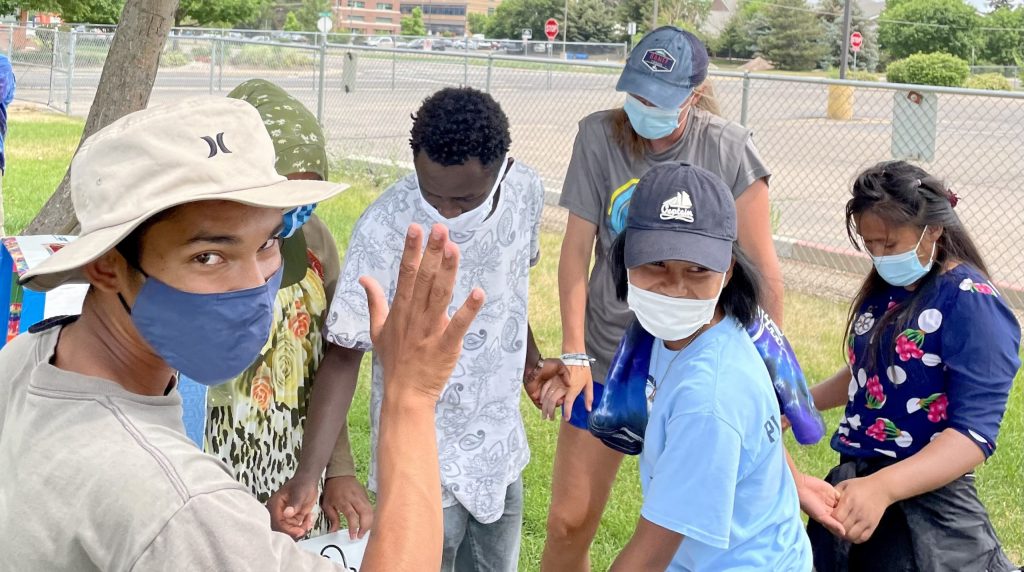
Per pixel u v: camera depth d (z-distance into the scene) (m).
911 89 7.75
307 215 1.84
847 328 3.03
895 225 2.70
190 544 1.28
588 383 3.32
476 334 2.90
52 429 1.39
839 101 20.22
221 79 16.67
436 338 1.54
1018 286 8.26
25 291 2.64
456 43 53.03
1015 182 13.42
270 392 2.70
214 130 1.45
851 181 3.30
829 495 2.74
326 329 2.70
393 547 1.47
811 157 15.31
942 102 21.11
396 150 13.55
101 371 1.49
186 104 1.47
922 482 2.69
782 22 72.75
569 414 3.27
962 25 71.38
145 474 1.31
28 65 22.47
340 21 131.00
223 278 1.47
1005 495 4.60
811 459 4.97
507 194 2.87
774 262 3.44
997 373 2.68
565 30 85.88
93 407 1.40
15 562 1.33
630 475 4.75
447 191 2.66
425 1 154.00
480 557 3.15
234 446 2.66
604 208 3.53
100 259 1.45
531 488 4.64
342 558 2.87
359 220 2.82
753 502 2.27
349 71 14.09
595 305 3.56
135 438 1.37
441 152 2.60
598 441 3.43
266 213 1.48
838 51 73.19
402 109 15.52
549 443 5.09
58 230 5.30
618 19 84.81
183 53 21.08
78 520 1.31
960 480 2.79
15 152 14.10
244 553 1.31
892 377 2.81
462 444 2.96
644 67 3.21
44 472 1.35
